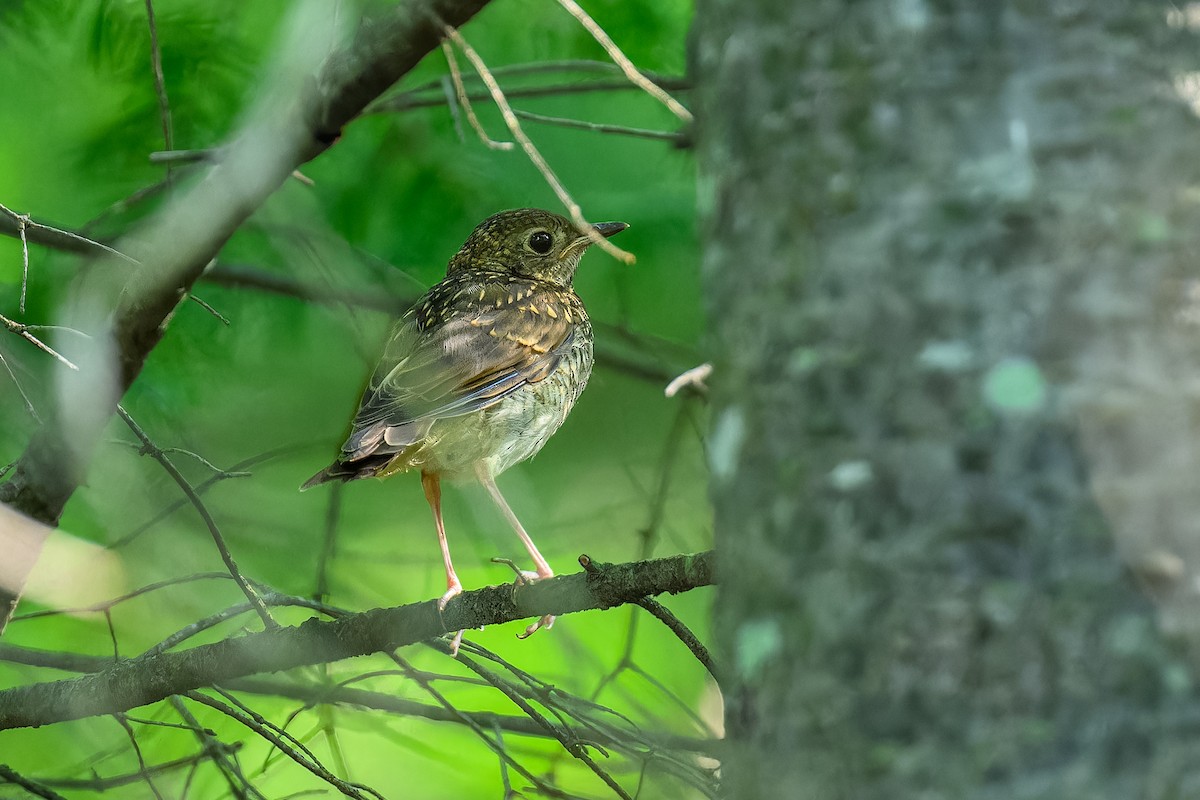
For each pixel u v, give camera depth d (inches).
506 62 490.3
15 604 381.4
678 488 505.7
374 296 500.4
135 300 353.7
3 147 480.4
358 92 304.3
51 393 399.5
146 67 461.1
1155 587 145.6
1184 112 151.3
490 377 474.0
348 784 360.2
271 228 485.7
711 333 176.7
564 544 539.8
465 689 513.0
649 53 475.8
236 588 495.5
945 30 155.9
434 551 587.2
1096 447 147.7
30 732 465.4
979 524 149.4
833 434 157.0
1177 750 143.6
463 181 502.9
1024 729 145.8
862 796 150.7
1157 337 148.6
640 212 511.8
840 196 159.0
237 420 532.1
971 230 152.8
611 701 484.1
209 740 380.2
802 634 157.3
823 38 162.2
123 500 481.4
